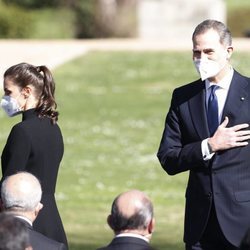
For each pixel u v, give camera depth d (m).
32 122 20.25
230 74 20.11
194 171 20.12
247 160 19.72
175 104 20.53
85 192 44.56
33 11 125.00
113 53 86.06
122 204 15.42
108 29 105.81
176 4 104.44
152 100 69.19
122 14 105.81
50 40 100.00
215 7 105.00
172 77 76.25
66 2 122.88
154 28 104.62
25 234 13.77
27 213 16.94
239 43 89.50
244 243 16.22
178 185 46.41
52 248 17.17
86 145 56.22
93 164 51.28
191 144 19.91
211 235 20.03
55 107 20.62
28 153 20.06
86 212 40.16
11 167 19.98
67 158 52.62
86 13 106.31
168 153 20.22
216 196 19.78
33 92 20.33
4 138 57.38
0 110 64.31
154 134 59.38
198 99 20.25
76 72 78.06
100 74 77.69
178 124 20.44
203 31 19.67
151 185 46.44
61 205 41.41
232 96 19.97
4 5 114.19
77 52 86.44
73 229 36.72
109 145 56.31
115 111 65.88
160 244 34.19
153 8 104.62
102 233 36.09
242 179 19.73
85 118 63.69
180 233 36.19
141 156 53.50
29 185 16.92
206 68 19.61
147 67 79.75
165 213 40.06
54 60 82.19
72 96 70.12
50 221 20.25
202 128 20.03
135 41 97.81
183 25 104.50
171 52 86.25
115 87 73.38
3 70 75.25
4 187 16.94
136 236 15.40
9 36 107.69
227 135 19.47
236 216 19.69
